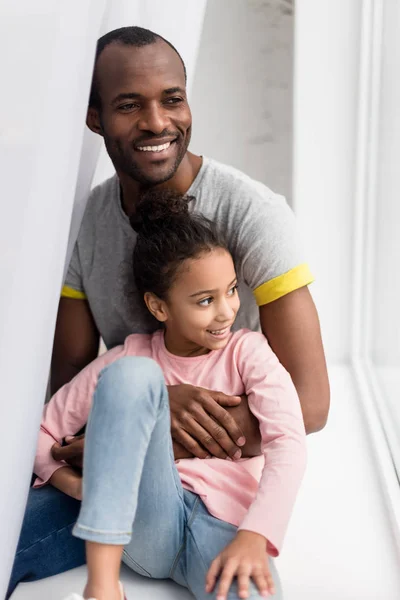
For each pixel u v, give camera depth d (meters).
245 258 1.25
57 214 0.88
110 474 0.94
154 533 1.05
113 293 1.33
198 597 1.05
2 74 0.78
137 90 1.15
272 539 1.00
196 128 2.42
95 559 0.94
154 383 0.97
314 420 1.20
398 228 1.66
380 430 1.70
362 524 1.35
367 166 2.02
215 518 1.07
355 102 2.00
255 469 1.17
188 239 1.16
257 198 1.25
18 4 0.78
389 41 1.79
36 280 0.85
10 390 0.85
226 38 2.37
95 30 0.93
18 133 0.80
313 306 1.25
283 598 1.07
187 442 1.13
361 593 1.16
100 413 0.95
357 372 2.02
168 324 1.23
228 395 1.16
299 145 2.04
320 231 2.07
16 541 0.92
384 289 1.83
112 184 1.33
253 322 1.34
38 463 1.19
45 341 0.91
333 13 1.96
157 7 1.39
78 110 0.91
